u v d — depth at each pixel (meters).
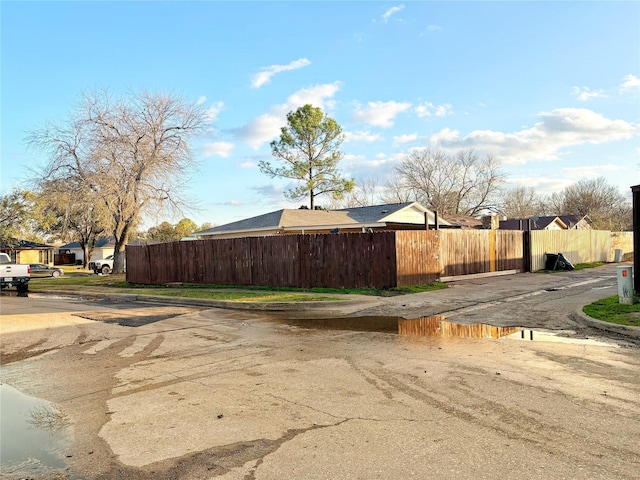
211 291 17.52
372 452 3.90
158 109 30.86
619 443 3.96
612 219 56.16
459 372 6.28
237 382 6.11
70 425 4.78
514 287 16.80
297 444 4.11
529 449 3.88
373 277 16.03
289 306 13.34
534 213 68.12
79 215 34.81
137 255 23.56
